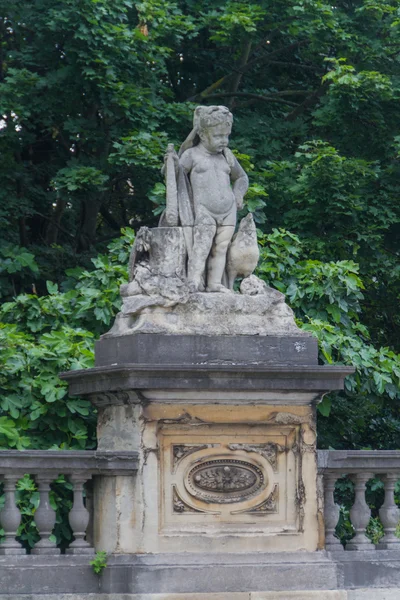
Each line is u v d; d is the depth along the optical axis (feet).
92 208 77.82
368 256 69.67
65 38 69.67
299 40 79.30
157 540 43.39
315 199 67.97
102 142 71.92
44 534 43.60
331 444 62.75
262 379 43.98
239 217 64.90
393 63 75.56
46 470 43.39
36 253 72.84
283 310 45.37
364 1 73.92
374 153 73.87
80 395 46.60
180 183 45.91
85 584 43.32
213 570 43.42
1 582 42.52
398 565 46.26
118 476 43.68
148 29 71.82
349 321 59.31
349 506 60.44
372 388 57.72
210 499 44.21
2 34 77.10
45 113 71.92
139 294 44.42
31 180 75.92
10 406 50.52
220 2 76.18
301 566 44.42
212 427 44.34
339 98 70.95
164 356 43.37
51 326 55.83
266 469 44.88
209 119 45.91
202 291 45.14
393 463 46.85
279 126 75.61
